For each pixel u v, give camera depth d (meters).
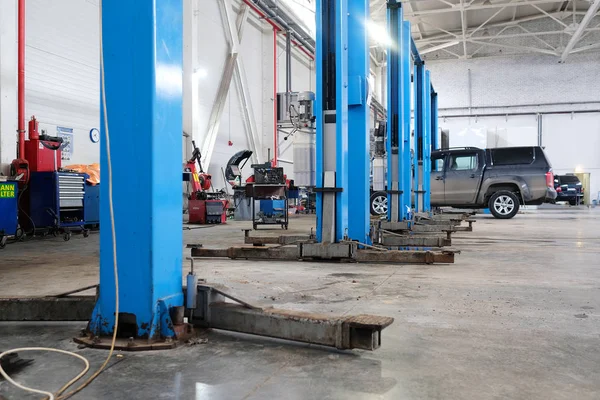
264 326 1.91
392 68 6.90
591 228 8.13
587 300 2.65
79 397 1.37
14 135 6.93
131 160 1.84
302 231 7.93
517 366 1.62
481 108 24.48
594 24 22.88
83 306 2.18
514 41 23.97
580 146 23.45
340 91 4.27
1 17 6.70
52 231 7.11
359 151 4.87
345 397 1.37
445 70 24.84
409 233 6.71
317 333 1.80
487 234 7.02
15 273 3.66
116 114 1.86
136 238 1.84
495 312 2.38
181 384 1.47
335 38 4.25
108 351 1.77
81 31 8.81
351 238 4.91
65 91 8.45
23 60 7.22
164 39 1.89
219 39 13.21
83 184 7.30
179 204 2.01
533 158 10.98
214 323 2.03
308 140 4.78
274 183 8.17
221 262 4.28
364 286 3.07
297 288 3.00
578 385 1.46
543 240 6.16
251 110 15.02
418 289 2.97
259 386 1.45
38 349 1.78
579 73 23.36
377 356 1.73
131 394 1.39
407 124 7.49
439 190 11.64
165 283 1.92
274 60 15.93
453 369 1.59
